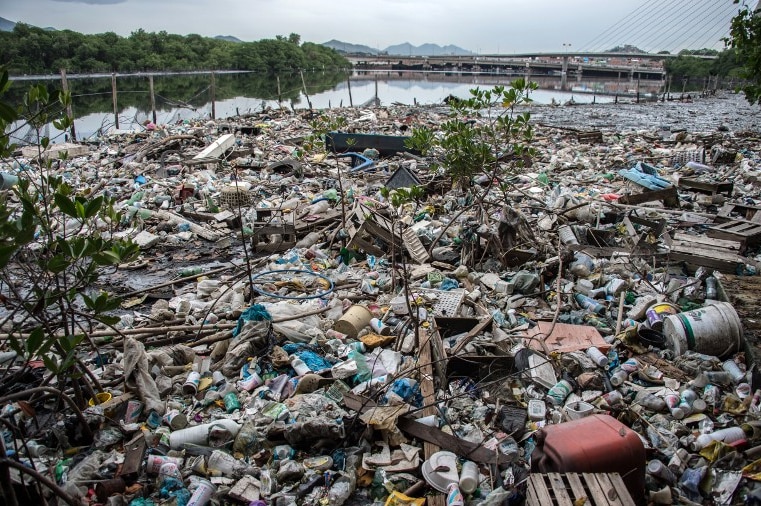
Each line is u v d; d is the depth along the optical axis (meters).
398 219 9.94
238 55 88.12
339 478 4.55
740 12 9.76
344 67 125.62
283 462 4.75
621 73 121.88
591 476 3.75
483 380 5.90
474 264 9.15
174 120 34.50
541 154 19.86
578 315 7.28
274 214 11.77
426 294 7.74
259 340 6.43
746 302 6.91
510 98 9.36
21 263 5.77
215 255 10.70
